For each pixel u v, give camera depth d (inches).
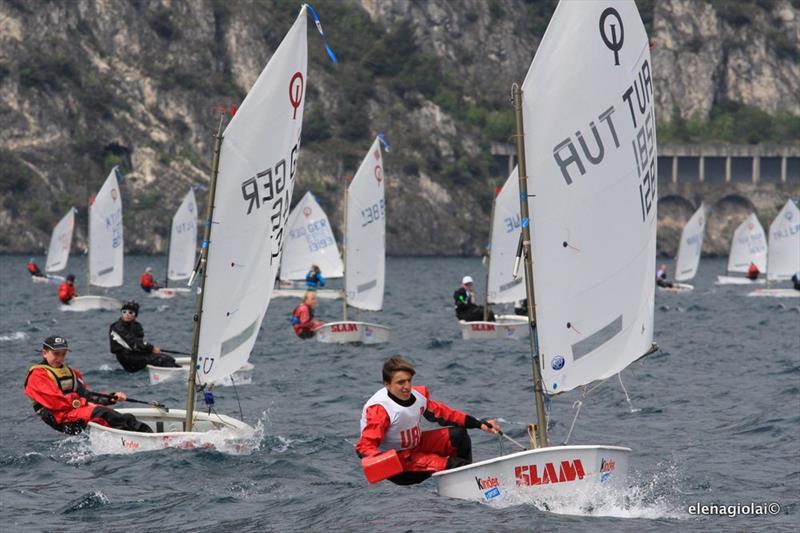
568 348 1866.4
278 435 2674.7
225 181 2500.0
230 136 2498.8
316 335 5275.6
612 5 1856.5
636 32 1891.0
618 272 1889.8
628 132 1884.8
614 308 1893.5
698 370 4109.3
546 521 1737.2
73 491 2084.2
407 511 1807.3
